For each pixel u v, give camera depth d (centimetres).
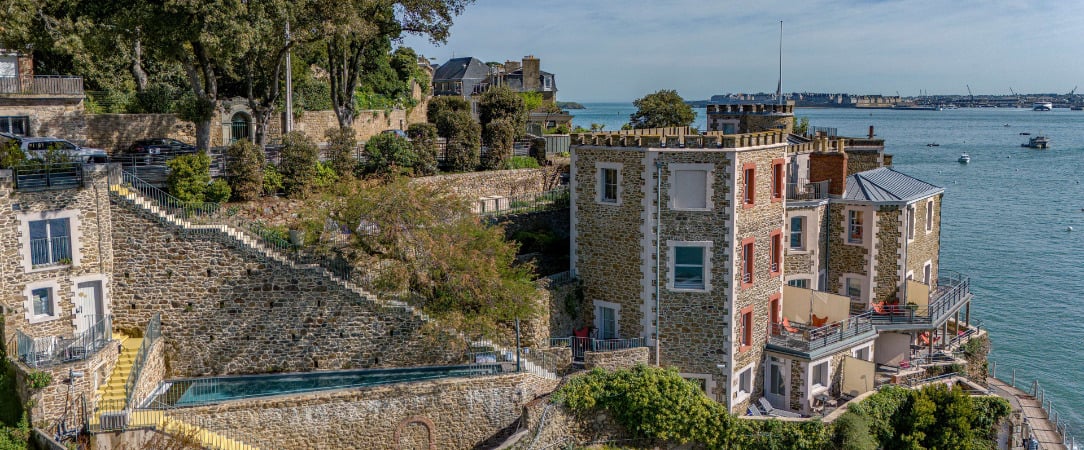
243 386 3622
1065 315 7138
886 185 5047
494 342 3969
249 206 4216
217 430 3338
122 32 4059
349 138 4916
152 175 4278
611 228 4256
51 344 3338
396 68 8350
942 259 9000
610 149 4206
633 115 7681
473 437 3703
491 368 3806
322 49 6581
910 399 4219
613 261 4275
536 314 4103
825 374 4412
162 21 3978
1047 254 9238
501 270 4038
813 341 4297
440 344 3866
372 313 3822
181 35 4041
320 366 3822
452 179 5303
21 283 3369
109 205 3606
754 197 4156
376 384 3603
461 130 5644
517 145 6425
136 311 3681
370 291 3841
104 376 3406
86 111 5344
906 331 4797
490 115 6700
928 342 5203
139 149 5084
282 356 3791
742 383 4281
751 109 6203
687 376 4184
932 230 5303
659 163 4053
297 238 3941
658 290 4147
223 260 3706
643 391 3800
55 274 3462
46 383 3134
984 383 5241
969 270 8556
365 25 4797
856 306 4972
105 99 5575
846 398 4466
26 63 4975
